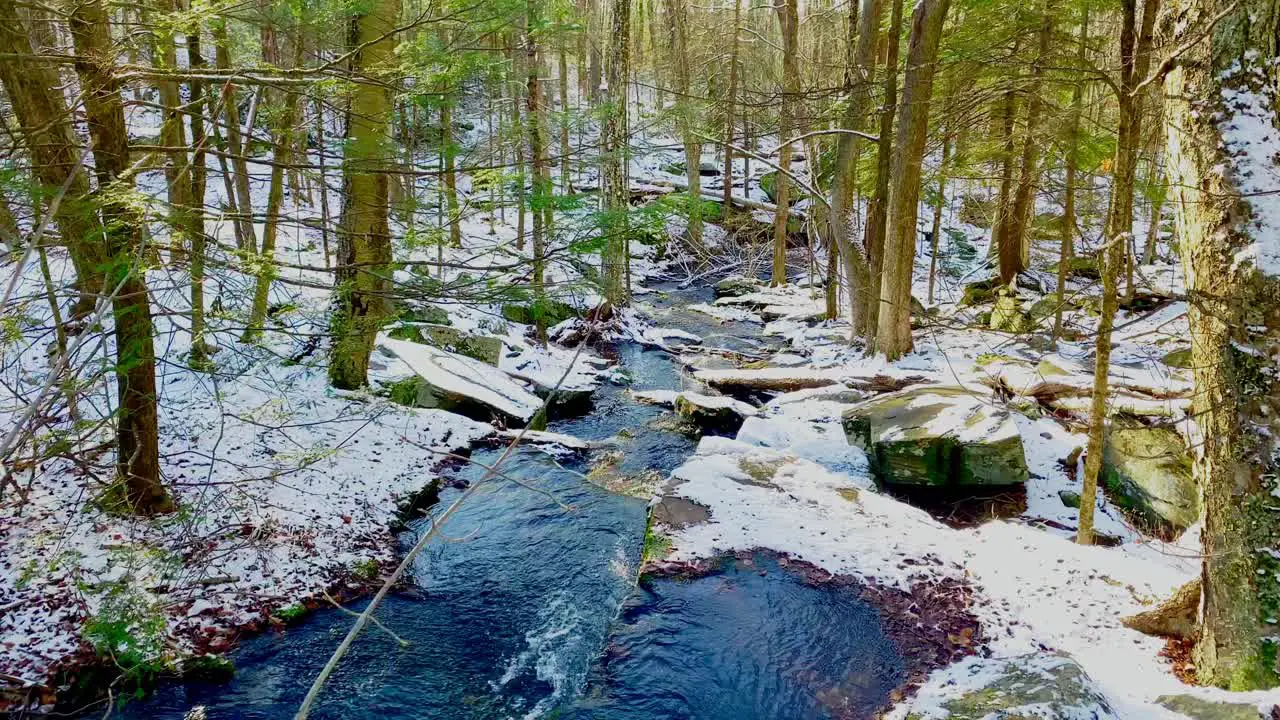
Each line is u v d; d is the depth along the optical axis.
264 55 7.96
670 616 5.29
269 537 6.03
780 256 21.19
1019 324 13.91
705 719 4.34
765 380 11.91
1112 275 5.41
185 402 7.26
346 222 6.39
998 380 10.16
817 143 19.33
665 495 6.92
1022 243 18.70
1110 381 9.73
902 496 8.04
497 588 6.18
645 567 5.86
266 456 7.04
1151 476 7.11
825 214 16.81
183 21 3.95
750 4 26.47
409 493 7.46
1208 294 3.78
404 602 5.86
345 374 8.80
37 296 3.24
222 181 15.91
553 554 6.77
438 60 4.46
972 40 12.38
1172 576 5.47
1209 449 3.92
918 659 4.78
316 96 4.38
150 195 3.36
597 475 8.84
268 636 5.20
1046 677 3.84
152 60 5.05
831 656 4.85
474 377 10.66
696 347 15.46
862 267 13.63
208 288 3.96
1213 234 3.77
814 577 5.71
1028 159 11.92
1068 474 8.09
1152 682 4.21
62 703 4.27
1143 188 7.32
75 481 5.80
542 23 4.77
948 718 3.62
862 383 11.21
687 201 4.40
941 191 14.64
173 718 4.40
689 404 10.87
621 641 5.04
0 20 3.84
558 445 9.51
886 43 16.19
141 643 4.63
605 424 10.78
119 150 4.54
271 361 5.42
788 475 7.46
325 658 5.08
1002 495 7.75
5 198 3.22
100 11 4.09
